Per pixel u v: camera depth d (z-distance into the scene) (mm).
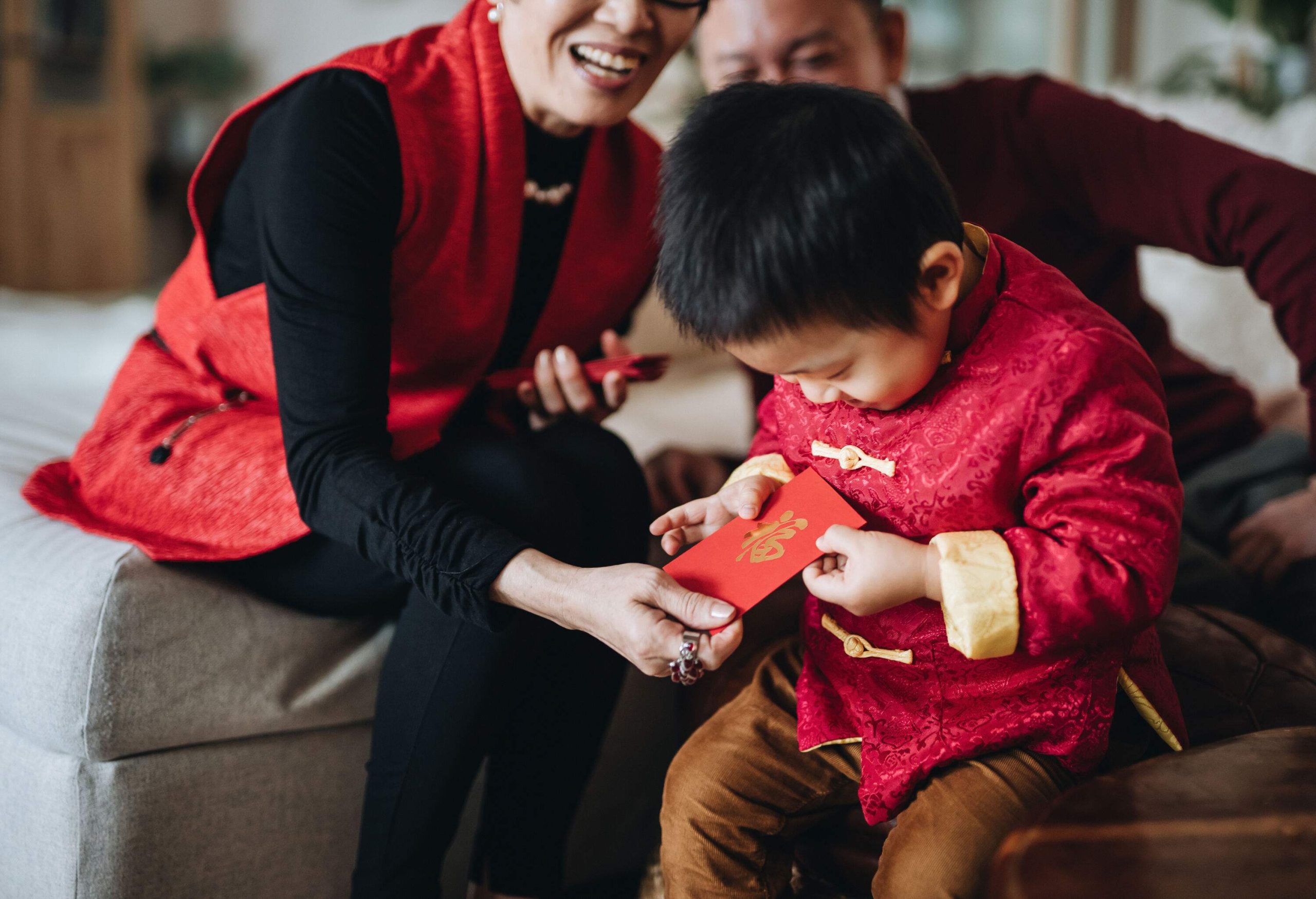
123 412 1166
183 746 1048
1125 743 929
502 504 1008
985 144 1360
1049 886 582
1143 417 791
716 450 1556
